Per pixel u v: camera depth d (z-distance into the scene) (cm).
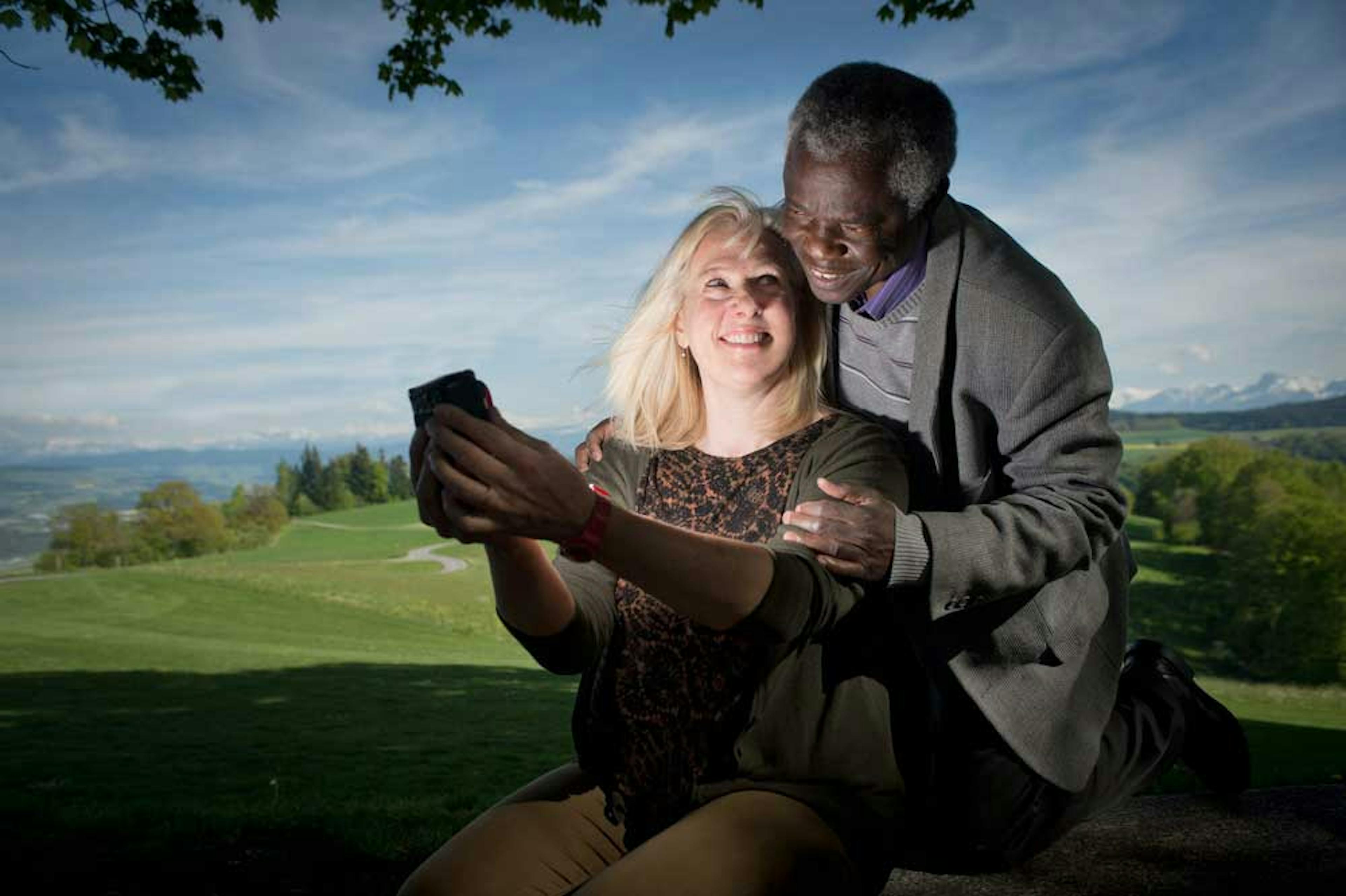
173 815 583
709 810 154
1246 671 6881
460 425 134
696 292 197
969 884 231
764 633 150
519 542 157
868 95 186
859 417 204
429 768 2044
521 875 169
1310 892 218
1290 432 16088
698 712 174
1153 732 249
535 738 2516
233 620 6581
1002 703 210
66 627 5962
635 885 138
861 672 174
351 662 4497
